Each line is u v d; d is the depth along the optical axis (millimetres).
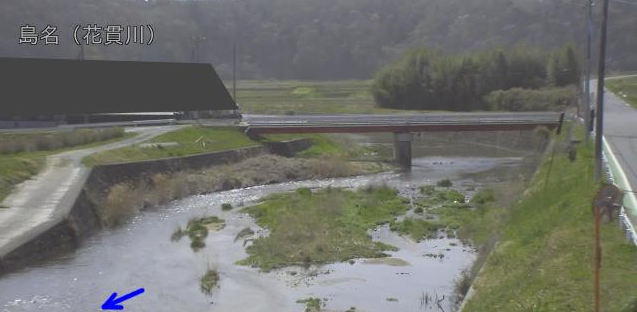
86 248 28766
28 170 37031
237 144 56594
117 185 38625
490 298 17250
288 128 60688
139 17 153000
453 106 101750
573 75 97875
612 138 42000
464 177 51000
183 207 38781
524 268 18609
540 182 31438
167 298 22312
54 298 21891
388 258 26859
